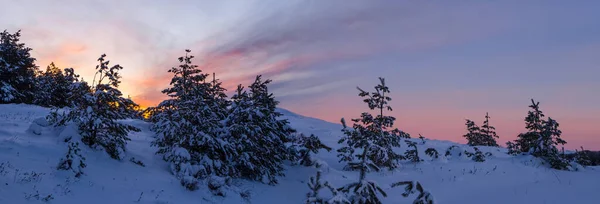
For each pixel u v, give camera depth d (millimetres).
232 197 12055
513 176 15594
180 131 13398
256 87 17125
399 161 21062
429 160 20938
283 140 17438
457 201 12812
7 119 16984
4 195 7414
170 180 11812
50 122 13398
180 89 15766
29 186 8250
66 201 8352
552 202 11914
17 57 33188
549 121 18688
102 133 13031
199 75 16031
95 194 9234
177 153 12852
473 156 20578
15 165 9094
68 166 9734
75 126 12531
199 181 12141
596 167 19312
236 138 14992
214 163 13508
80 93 12656
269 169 15477
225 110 16609
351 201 7188
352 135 18688
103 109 12547
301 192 14617
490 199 12695
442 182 15297
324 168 17625
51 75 39469
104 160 11625
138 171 11766
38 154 10414
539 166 17531
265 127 15516
